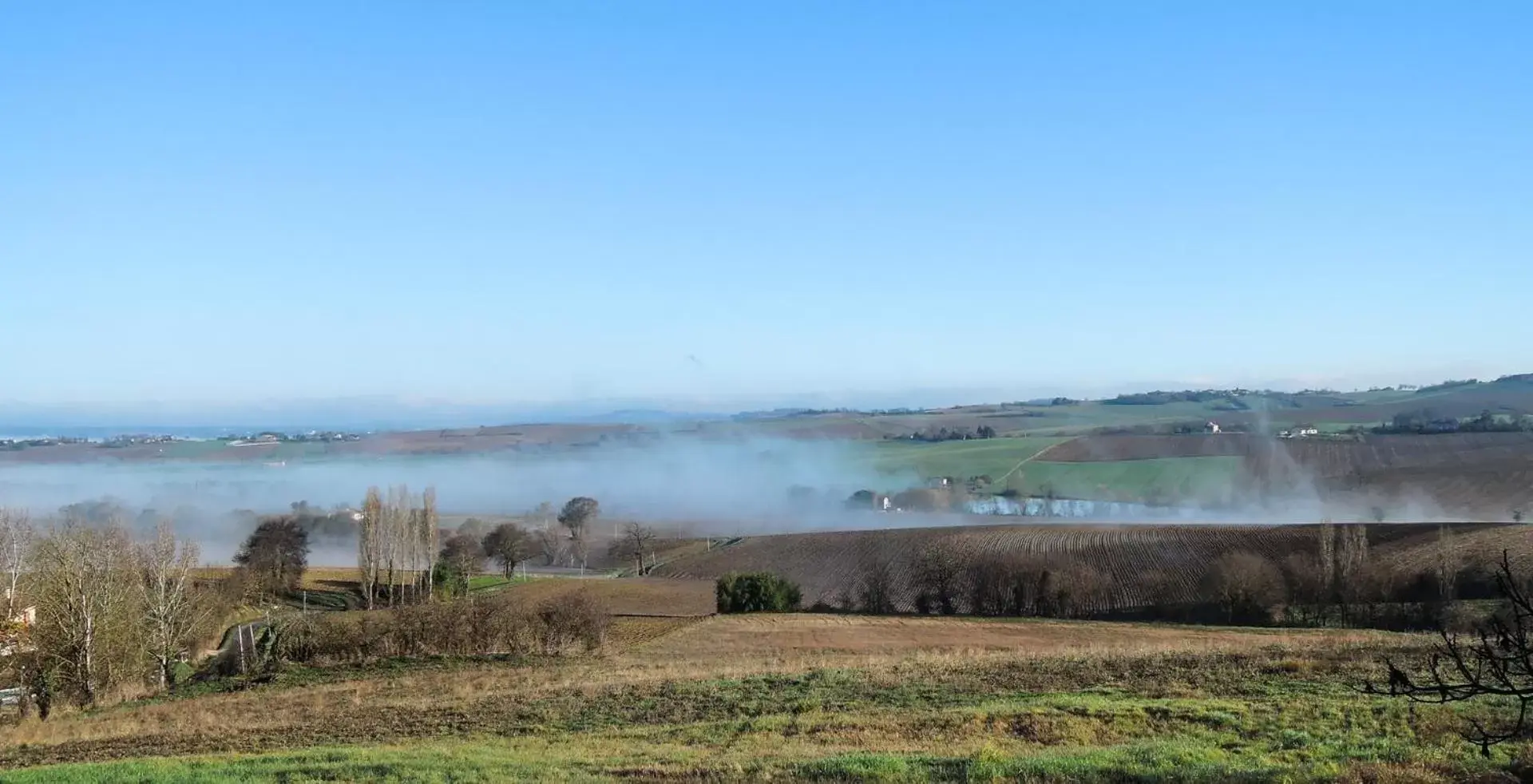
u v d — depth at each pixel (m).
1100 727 23.92
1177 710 24.88
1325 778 16.59
